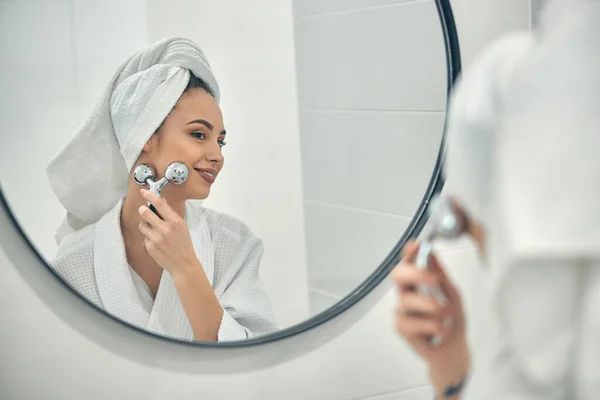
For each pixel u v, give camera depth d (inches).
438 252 49.9
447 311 32.5
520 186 26.8
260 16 42.8
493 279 27.9
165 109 40.6
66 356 40.2
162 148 40.6
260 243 43.9
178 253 41.6
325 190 45.6
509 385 28.6
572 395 26.9
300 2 43.9
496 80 28.5
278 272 44.5
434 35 47.7
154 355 42.1
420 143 48.1
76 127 38.7
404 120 47.4
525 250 26.1
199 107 41.4
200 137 41.6
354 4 45.3
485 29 50.0
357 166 46.4
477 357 30.9
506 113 27.7
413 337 32.2
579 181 25.9
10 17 36.9
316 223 45.4
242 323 43.5
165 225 41.1
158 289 41.3
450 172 29.6
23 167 37.8
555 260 26.2
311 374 46.3
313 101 44.8
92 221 39.5
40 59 37.7
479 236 30.9
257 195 43.6
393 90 46.9
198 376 43.1
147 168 40.4
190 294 42.0
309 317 45.5
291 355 45.6
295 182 44.6
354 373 47.6
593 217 25.7
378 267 47.5
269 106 43.5
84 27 38.4
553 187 26.1
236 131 42.7
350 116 45.9
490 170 28.4
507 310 27.3
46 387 39.9
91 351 40.7
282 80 43.8
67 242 39.1
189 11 40.9
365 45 45.9
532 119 26.9
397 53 46.8
